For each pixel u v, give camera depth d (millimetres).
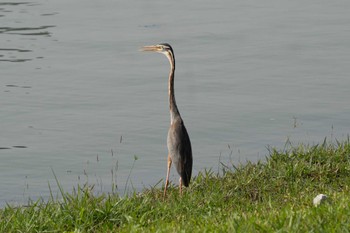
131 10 32656
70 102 20875
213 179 12641
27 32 28812
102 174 15891
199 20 30500
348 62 24344
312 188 11656
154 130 18641
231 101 20750
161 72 23656
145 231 9352
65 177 15789
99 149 17484
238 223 8789
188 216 10453
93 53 25891
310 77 22781
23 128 18984
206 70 23734
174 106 12547
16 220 10281
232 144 17484
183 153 12102
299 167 12414
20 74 23484
